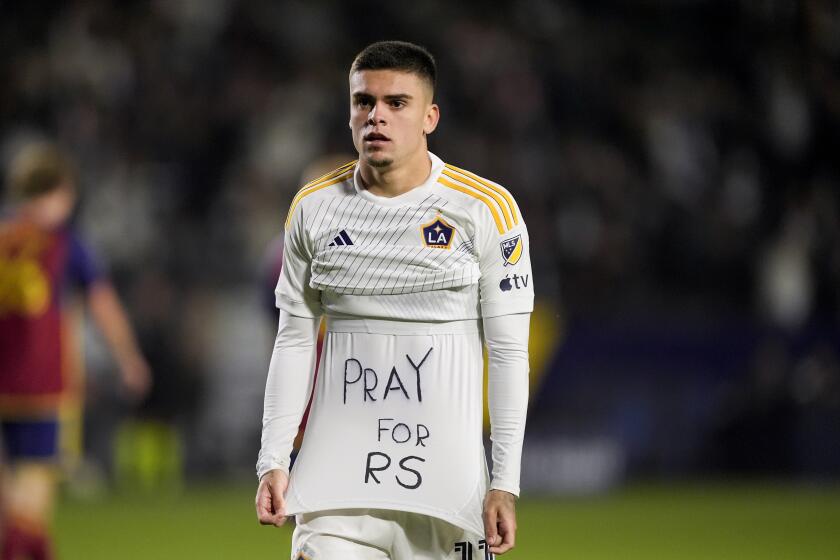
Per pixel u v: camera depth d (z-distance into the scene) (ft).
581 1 228.63
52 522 118.52
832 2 207.10
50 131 193.88
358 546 42.63
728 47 218.38
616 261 188.34
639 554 96.27
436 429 42.34
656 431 158.51
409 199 42.57
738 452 159.84
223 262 180.86
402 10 220.64
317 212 43.11
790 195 194.80
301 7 218.59
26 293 76.07
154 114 198.70
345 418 42.68
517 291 42.63
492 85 209.56
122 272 178.09
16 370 75.56
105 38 205.57
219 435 165.99
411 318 42.50
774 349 159.63
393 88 41.81
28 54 203.31
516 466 41.98
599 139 210.59
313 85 207.82
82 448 151.12
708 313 171.63
